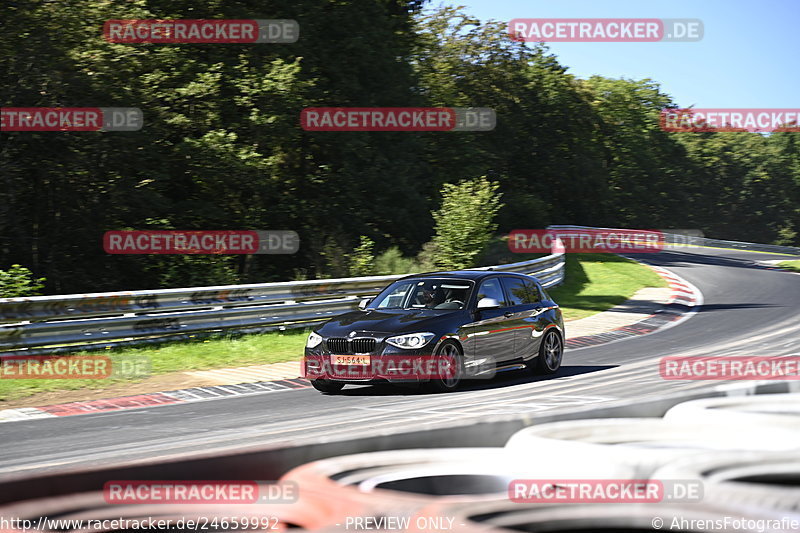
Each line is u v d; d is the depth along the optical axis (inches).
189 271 1630.2
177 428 536.4
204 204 1847.9
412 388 729.0
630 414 178.4
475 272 797.9
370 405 629.0
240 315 1010.7
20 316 818.8
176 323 945.5
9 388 692.7
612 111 6510.8
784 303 1619.1
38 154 1539.1
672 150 6904.5
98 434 518.9
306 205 2086.6
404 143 2381.9
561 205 5009.8
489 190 1774.1
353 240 2082.9
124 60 1663.4
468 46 4042.8
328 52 2174.0
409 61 2603.3
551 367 815.1
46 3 1528.1
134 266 1663.4
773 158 7401.6
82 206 1657.2
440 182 2659.9
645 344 1040.2
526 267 1567.4
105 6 1640.0
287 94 1831.9
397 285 796.6
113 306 894.4
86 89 1573.6
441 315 721.0
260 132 1871.3
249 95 1829.5
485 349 737.0
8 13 1475.1
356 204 2149.4
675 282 2057.1
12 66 1477.6
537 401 619.5
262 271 1974.7
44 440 501.0
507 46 4037.9
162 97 1772.9
